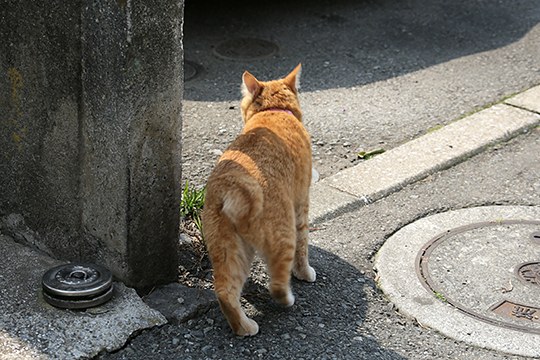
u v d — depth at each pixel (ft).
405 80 29.07
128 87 15.14
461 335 16.35
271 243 15.44
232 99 27.14
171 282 17.39
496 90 28.32
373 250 19.31
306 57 30.76
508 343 16.14
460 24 34.17
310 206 20.80
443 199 21.61
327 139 24.75
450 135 24.98
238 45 31.50
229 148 16.21
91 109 15.83
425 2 36.42
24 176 17.69
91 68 15.47
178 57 15.69
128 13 14.56
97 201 16.55
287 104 17.97
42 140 16.98
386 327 16.56
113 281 16.83
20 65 16.65
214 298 16.80
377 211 20.98
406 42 32.37
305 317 16.62
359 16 34.68
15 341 15.01
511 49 31.89
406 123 25.88
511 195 21.89
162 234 16.85
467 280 18.16
